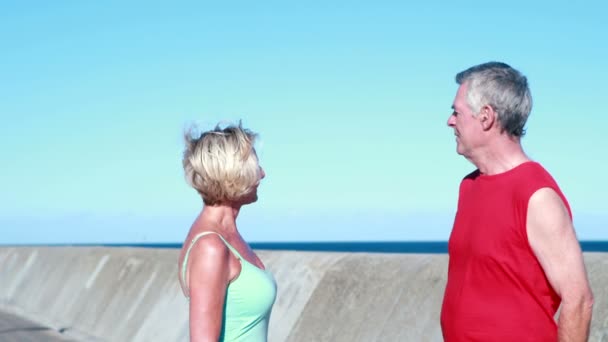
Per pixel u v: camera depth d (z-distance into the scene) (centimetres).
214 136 306
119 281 1469
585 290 301
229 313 296
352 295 868
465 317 328
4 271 2169
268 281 308
